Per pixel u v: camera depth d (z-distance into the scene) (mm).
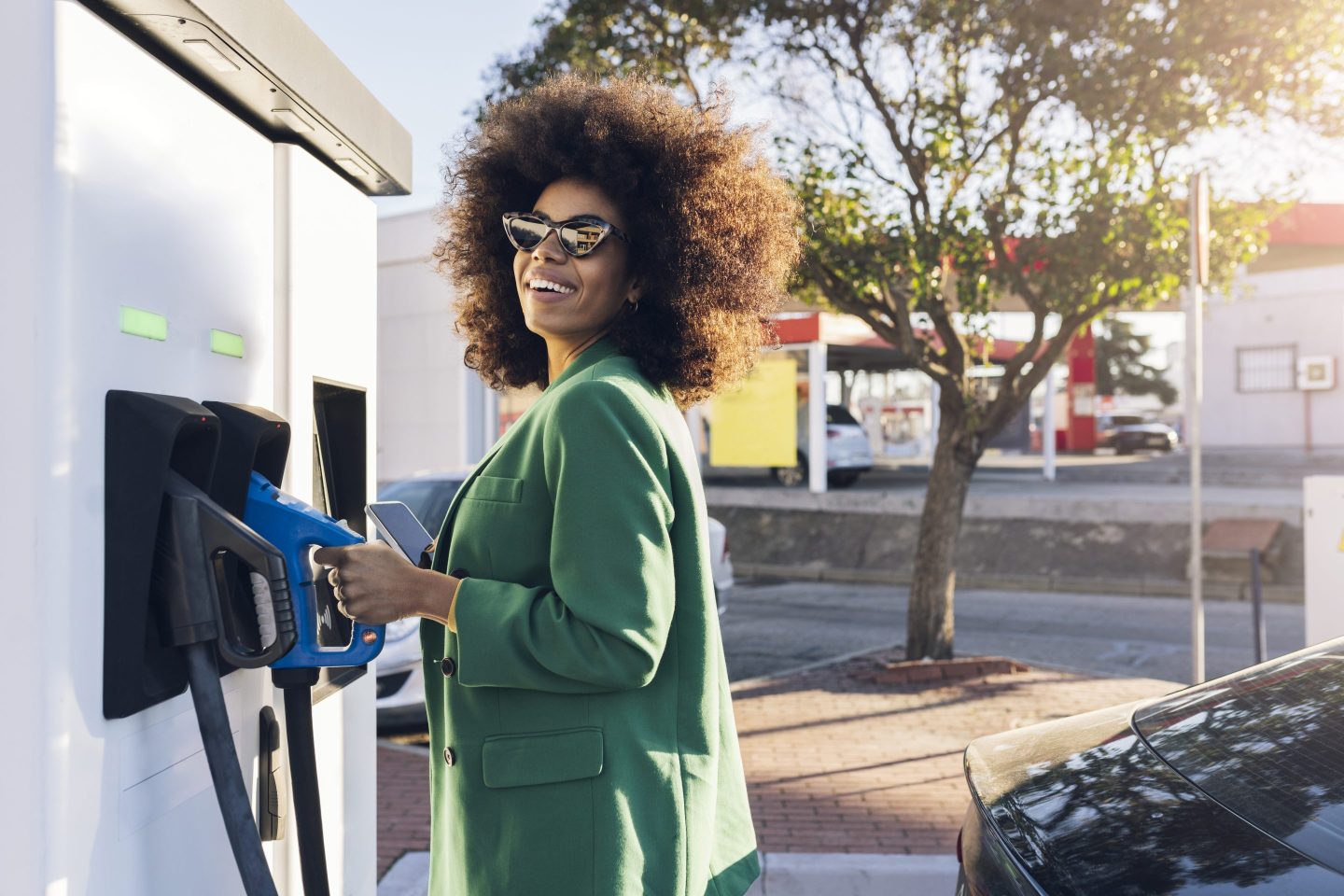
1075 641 8453
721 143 1657
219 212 1451
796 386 16141
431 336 16016
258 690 1557
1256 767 1739
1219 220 6590
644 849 1367
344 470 1993
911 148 6637
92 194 1140
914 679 6816
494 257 1843
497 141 1750
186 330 1354
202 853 1385
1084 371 30281
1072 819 1743
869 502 15055
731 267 1632
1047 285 6590
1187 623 9188
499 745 1374
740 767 1633
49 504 1064
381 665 5555
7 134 1065
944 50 6781
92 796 1132
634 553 1325
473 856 1388
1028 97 6445
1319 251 13133
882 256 6555
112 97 1179
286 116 1608
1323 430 27516
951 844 3898
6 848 1058
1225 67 6090
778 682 6918
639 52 6891
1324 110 6332
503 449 1467
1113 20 6117
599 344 1575
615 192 1595
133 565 1179
